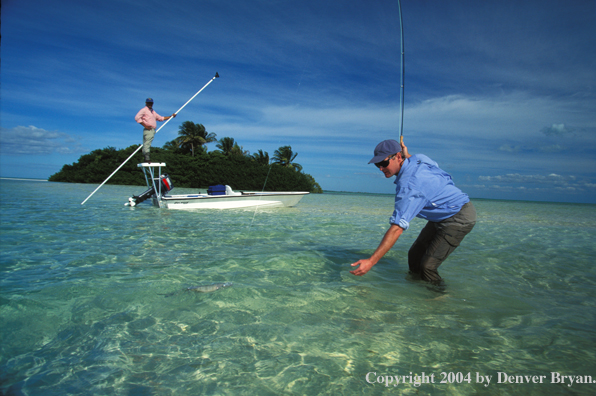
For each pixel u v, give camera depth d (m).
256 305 2.28
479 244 5.14
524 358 1.68
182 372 1.49
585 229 8.02
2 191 15.60
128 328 1.90
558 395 1.38
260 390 1.38
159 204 9.34
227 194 10.15
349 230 6.16
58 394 1.31
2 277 2.75
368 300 2.42
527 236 6.31
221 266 3.26
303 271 3.16
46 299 2.29
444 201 2.63
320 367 1.56
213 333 1.86
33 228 5.17
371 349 1.73
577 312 2.30
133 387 1.38
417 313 2.21
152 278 2.81
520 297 2.59
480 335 1.92
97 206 9.42
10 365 1.51
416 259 3.13
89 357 1.60
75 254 3.62
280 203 11.06
